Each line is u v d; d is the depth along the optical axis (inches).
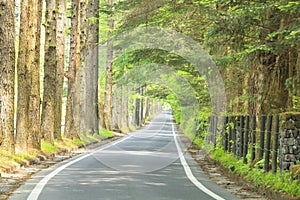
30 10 1006.4
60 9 1413.6
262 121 695.7
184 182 673.6
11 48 867.4
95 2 1704.0
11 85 873.5
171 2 921.5
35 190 574.9
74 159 1005.2
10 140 867.4
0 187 601.3
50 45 1229.1
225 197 544.1
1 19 860.6
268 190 556.7
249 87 823.1
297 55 706.8
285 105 735.1
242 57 723.4
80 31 1615.4
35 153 989.2
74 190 576.1
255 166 679.1
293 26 584.4
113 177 706.8
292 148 579.2
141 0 1083.3
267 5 598.5
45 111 1222.9
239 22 653.9
